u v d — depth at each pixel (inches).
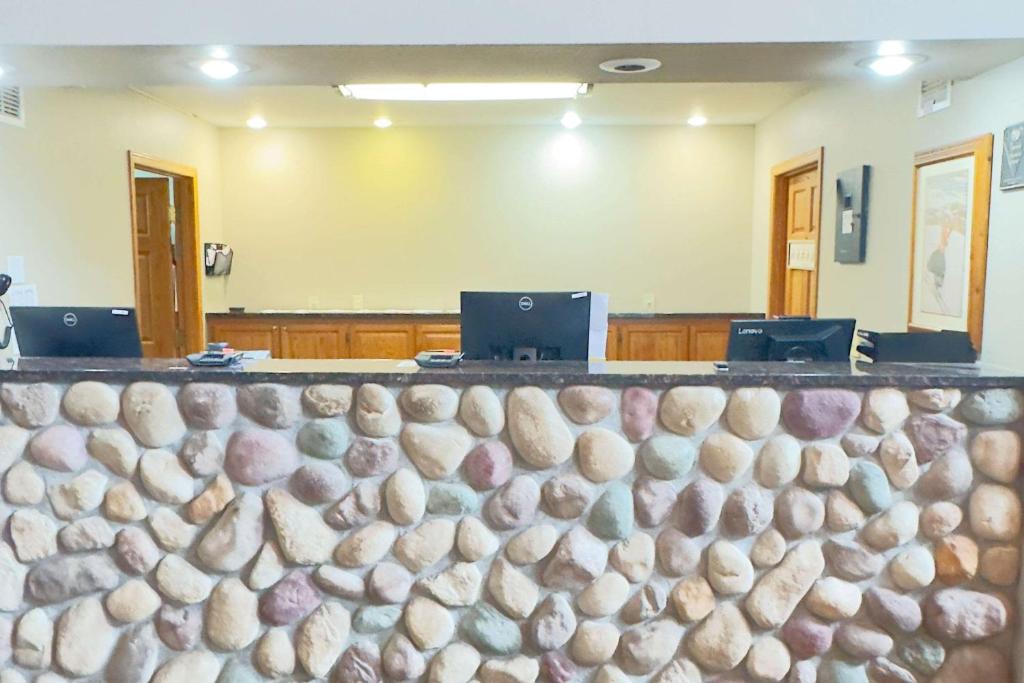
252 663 83.3
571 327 98.3
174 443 82.5
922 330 134.5
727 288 236.8
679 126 232.5
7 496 82.6
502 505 81.9
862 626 83.4
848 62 99.9
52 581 82.6
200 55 95.3
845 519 82.4
